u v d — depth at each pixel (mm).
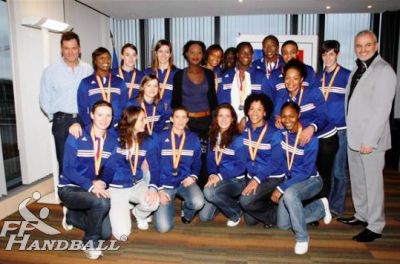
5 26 3713
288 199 2629
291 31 6359
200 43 3230
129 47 3303
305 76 3062
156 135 2928
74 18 5184
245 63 3506
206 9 5699
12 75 3777
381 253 2600
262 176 2912
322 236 2881
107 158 2670
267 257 2545
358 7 5617
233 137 2955
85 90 3141
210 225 3117
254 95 2891
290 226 2959
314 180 2775
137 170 2863
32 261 2521
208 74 3316
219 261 2488
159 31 6602
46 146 4230
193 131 3260
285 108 2760
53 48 4523
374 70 2611
